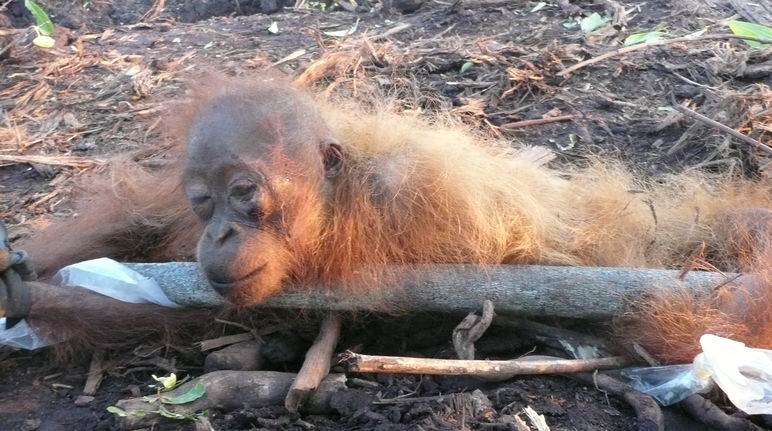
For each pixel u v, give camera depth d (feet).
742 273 5.40
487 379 5.13
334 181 5.41
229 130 5.18
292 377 5.13
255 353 5.26
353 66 7.05
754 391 4.99
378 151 5.52
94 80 7.30
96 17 8.81
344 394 5.04
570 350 5.31
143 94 7.07
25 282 5.28
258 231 5.18
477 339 5.31
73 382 5.31
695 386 5.08
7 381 5.31
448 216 5.42
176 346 5.41
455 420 4.95
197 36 7.87
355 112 5.79
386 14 8.12
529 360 5.15
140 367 5.35
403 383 5.16
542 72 6.92
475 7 7.79
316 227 5.32
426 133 5.66
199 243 5.19
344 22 8.00
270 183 5.17
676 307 5.26
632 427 5.00
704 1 7.68
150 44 7.79
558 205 5.82
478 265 5.35
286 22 8.13
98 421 5.08
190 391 5.05
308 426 4.98
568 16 7.59
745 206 5.90
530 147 6.39
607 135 6.57
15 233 6.04
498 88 6.86
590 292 5.28
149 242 5.84
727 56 7.00
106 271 5.39
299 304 5.32
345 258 5.35
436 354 5.37
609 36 7.31
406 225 5.41
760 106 6.55
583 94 6.82
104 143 6.70
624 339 5.26
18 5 8.83
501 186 5.57
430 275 5.32
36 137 6.77
